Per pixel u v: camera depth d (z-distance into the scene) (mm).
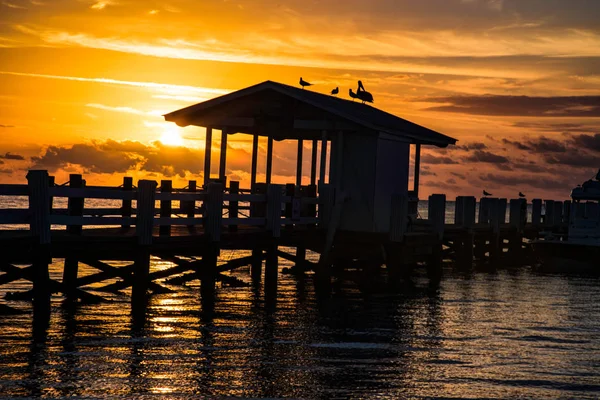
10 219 15391
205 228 20281
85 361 13703
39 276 15969
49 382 12391
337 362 14688
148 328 16641
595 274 34562
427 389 13156
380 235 25453
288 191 24125
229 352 14984
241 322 18031
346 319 19312
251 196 22141
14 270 15828
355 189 26078
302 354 15211
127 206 18391
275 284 22984
